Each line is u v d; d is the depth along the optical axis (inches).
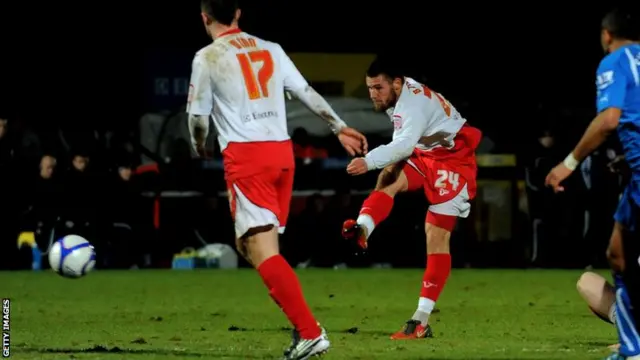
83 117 2856.8
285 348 1126.4
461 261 2632.9
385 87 1230.9
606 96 952.3
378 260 2618.1
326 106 1019.3
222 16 1027.3
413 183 1267.2
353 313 1576.0
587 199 2556.6
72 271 1128.8
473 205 2642.7
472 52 2984.7
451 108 1274.6
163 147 2696.9
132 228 2571.4
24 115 2876.5
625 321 963.3
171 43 2920.8
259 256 999.6
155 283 2137.1
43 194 2502.5
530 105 2824.8
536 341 1210.6
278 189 1022.4
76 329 1343.5
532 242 2635.3
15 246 2508.6
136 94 2842.0
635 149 987.3
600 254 2591.0
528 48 3009.4
